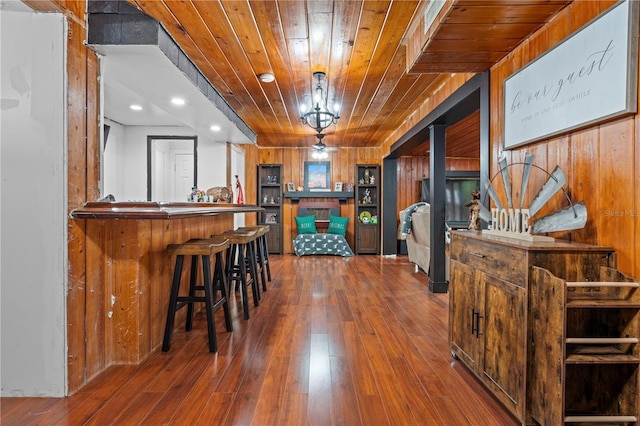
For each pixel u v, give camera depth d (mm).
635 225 1395
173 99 3014
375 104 4316
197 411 1675
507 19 1877
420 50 2316
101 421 1602
